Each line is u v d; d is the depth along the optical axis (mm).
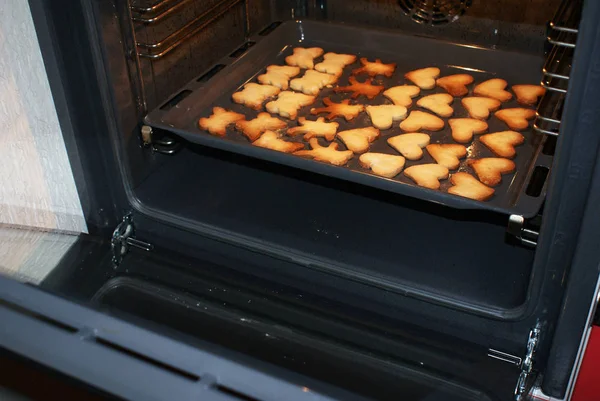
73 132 1090
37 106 1045
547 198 821
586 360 921
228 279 1186
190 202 1285
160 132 1264
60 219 1198
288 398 777
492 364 1016
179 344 842
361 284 1092
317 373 1014
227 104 1327
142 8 1141
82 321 870
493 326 1010
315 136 1218
